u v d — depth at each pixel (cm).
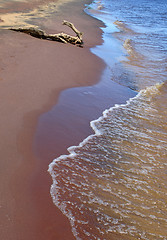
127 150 493
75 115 597
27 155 432
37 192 360
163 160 470
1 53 865
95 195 368
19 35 1143
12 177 379
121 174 420
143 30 1900
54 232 304
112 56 1163
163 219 338
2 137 461
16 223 308
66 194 364
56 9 2312
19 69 760
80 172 414
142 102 729
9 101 580
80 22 1839
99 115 623
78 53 1067
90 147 489
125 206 353
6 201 336
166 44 1487
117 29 1848
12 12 1861
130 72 977
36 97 627
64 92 695
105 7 3120
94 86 786
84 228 313
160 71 1016
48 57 920
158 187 398
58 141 489
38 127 516
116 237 305
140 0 4756
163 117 647
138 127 587
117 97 745
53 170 410
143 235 311
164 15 2803
